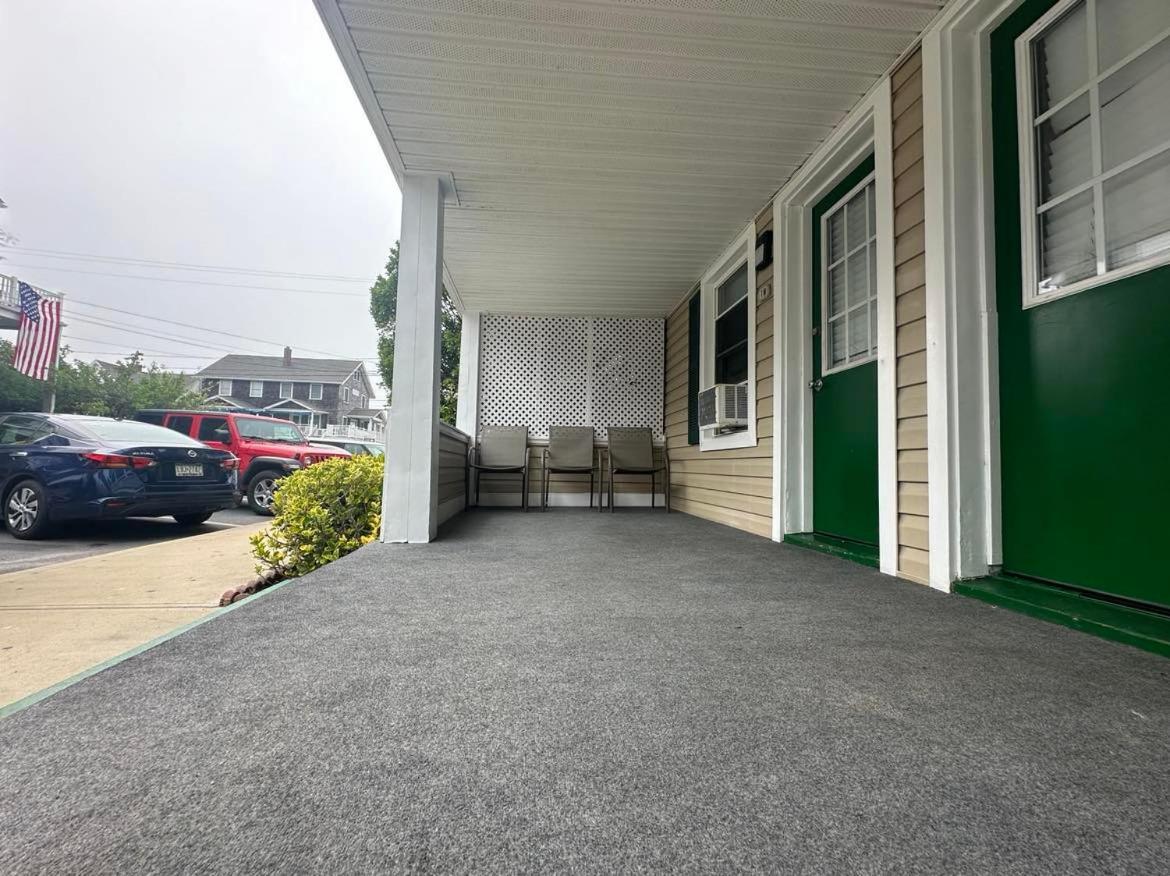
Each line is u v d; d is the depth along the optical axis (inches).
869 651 55.9
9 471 195.3
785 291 136.3
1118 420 63.4
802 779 33.7
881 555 96.0
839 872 26.2
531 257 190.4
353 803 30.9
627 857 27.1
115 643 84.1
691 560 107.3
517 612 70.0
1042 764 35.5
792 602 75.2
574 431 238.7
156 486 196.2
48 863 25.9
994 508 79.6
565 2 85.6
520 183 140.5
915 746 37.6
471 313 253.9
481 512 215.2
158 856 26.5
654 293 226.8
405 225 134.2
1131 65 64.4
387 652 55.1
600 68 100.0
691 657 54.2
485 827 29.1
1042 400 73.4
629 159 128.9
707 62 97.7
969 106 83.1
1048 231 74.5
